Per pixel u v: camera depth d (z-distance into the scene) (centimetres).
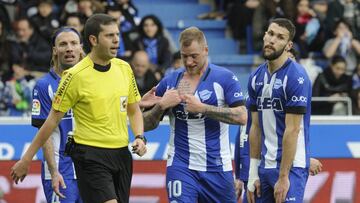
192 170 1908
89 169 1723
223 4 3819
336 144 2441
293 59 2034
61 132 1967
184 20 3747
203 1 3844
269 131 1875
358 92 3041
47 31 3253
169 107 1878
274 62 1847
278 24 1828
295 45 3453
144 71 2959
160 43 3291
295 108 1819
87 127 1723
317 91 3141
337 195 2441
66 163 1972
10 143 2389
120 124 1745
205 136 1903
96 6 3278
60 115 1722
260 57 3547
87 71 1712
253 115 1909
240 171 2073
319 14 3525
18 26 3231
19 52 3186
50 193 1994
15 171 1750
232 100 1892
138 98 1789
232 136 2420
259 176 1906
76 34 1955
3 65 3133
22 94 3016
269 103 1861
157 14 3784
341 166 2439
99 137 1723
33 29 3247
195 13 3806
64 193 1972
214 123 1902
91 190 1723
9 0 3378
